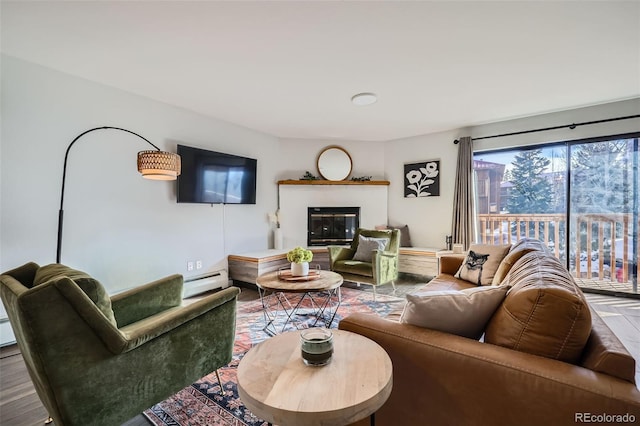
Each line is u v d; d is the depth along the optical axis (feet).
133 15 6.45
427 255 14.62
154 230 11.35
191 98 11.21
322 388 3.16
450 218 15.60
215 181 13.19
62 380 3.93
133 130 10.72
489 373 3.35
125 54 8.09
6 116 8.08
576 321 3.27
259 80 9.66
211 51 7.93
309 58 8.28
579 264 12.82
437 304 4.12
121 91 10.39
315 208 16.87
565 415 2.93
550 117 12.94
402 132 15.94
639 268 11.80
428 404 3.78
